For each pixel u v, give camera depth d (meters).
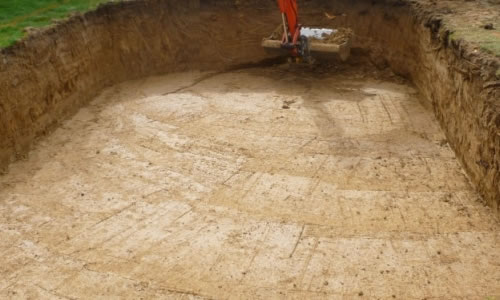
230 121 11.12
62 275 6.91
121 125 11.03
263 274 6.84
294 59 13.61
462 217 7.84
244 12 14.22
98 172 9.33
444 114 10.23
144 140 10.40
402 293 6.43
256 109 11.68
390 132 10.48
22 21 11.24
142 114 11.53
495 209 7.78
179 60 14.15
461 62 9.16
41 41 10.57
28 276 6.90
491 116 7.82
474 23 10.38
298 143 10.17
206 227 7.82
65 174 9.27
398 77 13.24
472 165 8.62
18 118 9.77
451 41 9.76
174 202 8.45
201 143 10.26
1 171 9.27
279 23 14.31
